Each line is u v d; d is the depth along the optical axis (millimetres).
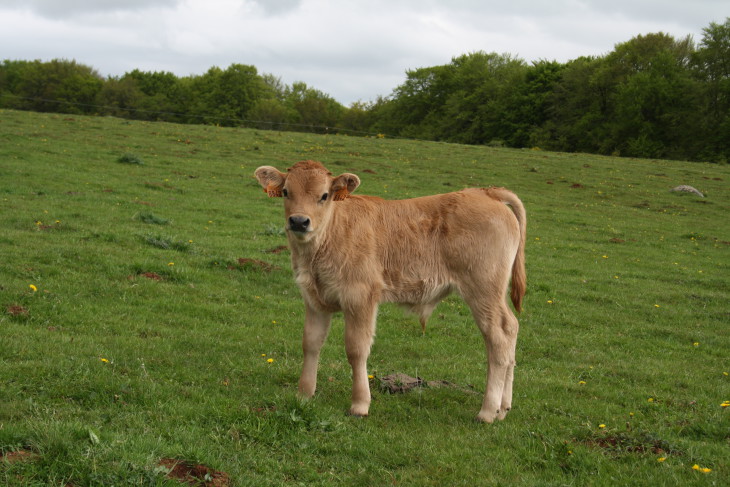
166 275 12320
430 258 7102
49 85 99000
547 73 83812
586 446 6402
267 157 34125
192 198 22797
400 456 5832
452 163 37875
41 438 4574
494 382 7074
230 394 6754
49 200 18734
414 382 8180
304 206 6500
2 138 29344
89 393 6000
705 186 36188
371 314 6840
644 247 22469
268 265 14312
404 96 108500
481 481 5453
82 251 12719
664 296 15594
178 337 8938
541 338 11641
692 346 11805
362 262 6793
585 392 8750
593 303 14680
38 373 6270
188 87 108688
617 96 70875
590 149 74938
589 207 29719
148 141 34781
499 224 7156
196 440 5293
